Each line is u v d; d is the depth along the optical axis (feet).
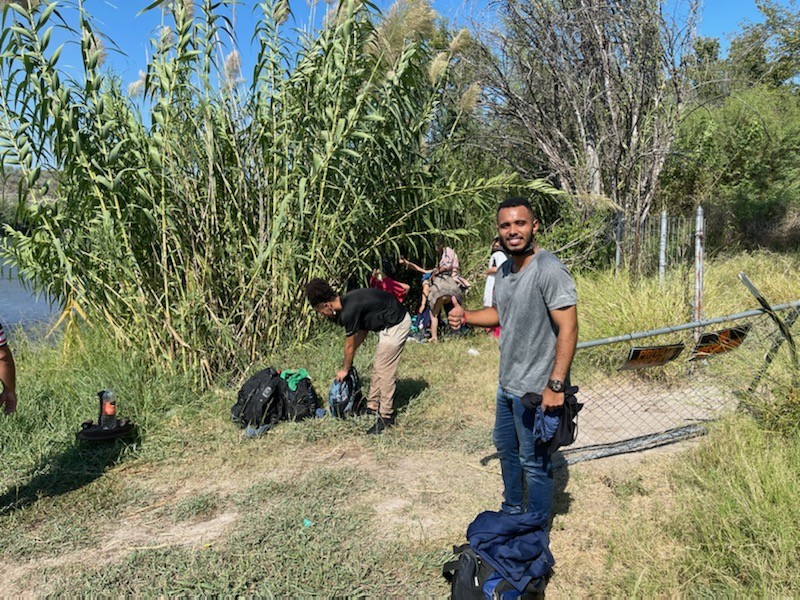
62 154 19.38
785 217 52.03
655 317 21.98
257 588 10.44
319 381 21.09
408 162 27.25
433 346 26.84
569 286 9.96
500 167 40.47
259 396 17.39
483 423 17.94
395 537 11.94
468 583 9.53
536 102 36.83
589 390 20.62
